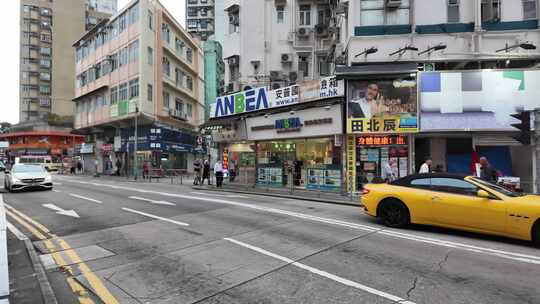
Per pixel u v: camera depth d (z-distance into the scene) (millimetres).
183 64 38688
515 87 13562
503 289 4320
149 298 4066
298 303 3891
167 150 33844
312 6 23406
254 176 19891
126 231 7488
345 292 4199
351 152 15438
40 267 4980
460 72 13938
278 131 18250
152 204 11500
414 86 14320
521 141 8891
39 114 68688
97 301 4004
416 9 15094
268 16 23812
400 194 7914
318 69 22891
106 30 35531
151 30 32094
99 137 39594
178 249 6090
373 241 6656
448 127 13969
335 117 15508
